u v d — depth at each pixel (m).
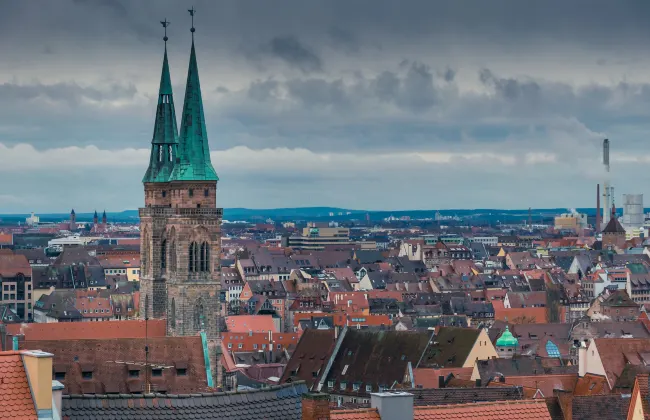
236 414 121.94
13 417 105.75
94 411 117.81
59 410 109.94
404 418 125.19
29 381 107.25
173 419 119.50
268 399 124.44
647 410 148.75
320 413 123.56
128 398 119.62
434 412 127.94
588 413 188.12
